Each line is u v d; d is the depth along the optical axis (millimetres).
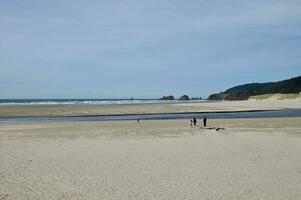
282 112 75188
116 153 23953
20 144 28766
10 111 78812
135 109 85188
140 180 16875
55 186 16047
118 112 75875
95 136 33438
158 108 89250
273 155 22750
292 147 25922
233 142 28516
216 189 15289
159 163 20547
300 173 17984
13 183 16609
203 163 20438
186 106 99188
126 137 32344
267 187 15539
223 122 47812
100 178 17344
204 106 98562
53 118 62719
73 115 68875
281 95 141125
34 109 86125
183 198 14141
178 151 24422
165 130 37719
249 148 25484
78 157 22688
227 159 21500
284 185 15828
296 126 41250
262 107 92875
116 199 14094
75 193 14969
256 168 19125
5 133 36906
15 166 20234
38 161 21594
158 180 16828
